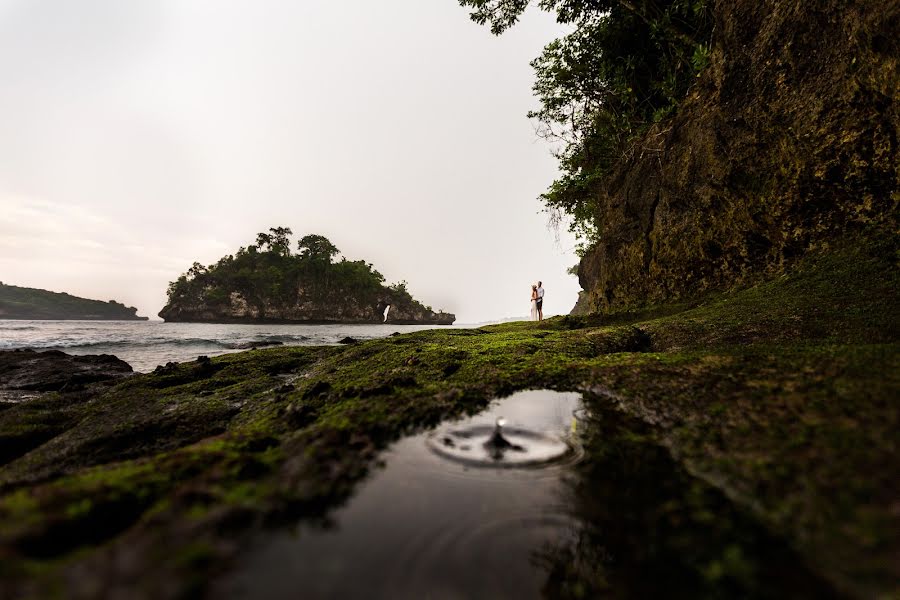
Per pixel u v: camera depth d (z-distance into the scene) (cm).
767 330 416
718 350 341
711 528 136
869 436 156
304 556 124
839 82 532
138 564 115
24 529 129
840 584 106
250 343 2350
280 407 377
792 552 120
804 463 154
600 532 141
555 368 368
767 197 635
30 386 958
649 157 977
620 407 268
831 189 547
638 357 365
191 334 3488
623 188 1084
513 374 360
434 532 140
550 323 977
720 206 731
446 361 432
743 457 171
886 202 489
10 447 434
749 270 680
